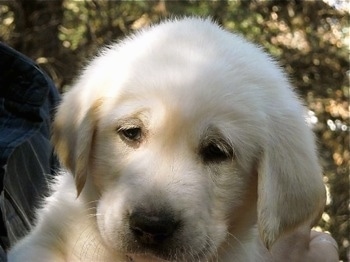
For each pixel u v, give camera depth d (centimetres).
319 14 132
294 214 55
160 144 52
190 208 52
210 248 53
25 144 60
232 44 56
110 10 124
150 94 53
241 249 56
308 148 56
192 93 53
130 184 52
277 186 55
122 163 53
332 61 133
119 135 54
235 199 55
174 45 55
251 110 54
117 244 52
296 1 131
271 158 55
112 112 54
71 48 123
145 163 52
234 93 54
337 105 132
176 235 51
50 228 55
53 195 58
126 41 57
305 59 131
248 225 56
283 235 55
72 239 55
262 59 57
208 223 53
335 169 130
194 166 53
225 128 53
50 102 65
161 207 51
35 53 121
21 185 59
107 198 53
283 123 55
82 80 57
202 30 57
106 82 55
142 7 121
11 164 58
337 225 128
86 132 55
